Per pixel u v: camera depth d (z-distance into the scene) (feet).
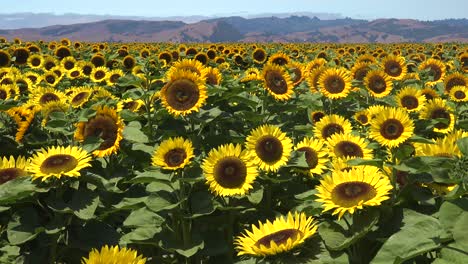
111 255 11.62
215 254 22.07
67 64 72.90
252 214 24.72
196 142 28.99
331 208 16.92
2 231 21.71
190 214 21.85
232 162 22.43
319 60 53.31
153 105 32.73
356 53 107.86
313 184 26.48
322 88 40.57
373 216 16.99
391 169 19.85
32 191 19.98
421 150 21.48
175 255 23.47
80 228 21.93
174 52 74.74
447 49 137.18
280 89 33.58
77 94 42.50
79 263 21.98
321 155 25.80
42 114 34.99
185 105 27.35
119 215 26.58
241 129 33.58
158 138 30.58
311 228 18.21
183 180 21.18
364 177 17.48
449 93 41.68
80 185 23.53
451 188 18.78
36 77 65.00
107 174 26.20
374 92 42.91
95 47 105.50
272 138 24.40
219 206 22.06
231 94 32.58
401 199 18.80
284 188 25.41
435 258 16.35
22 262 21.12
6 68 66.80
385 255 15.76
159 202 21.71
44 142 30.45
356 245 17.46
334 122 32.17
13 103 36.91
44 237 21.33
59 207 20.25
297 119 40.86
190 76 27.58
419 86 51.44
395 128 21.16
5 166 23.54
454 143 21.91
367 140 29.81
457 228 14.87
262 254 16.48
